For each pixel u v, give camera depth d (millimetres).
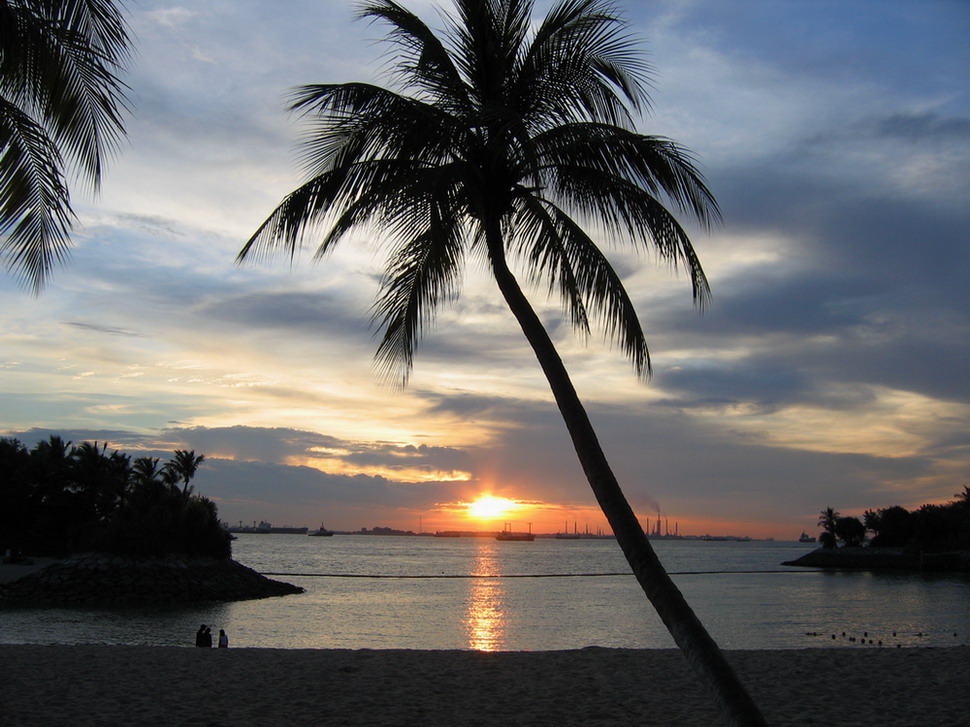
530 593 73250
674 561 189875
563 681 10961
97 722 8562
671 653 13359
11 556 67688
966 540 122875
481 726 8594
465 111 9180
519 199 9508
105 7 8617
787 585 91375
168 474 77625
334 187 8953
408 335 10438
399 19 9195
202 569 61906
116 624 41938
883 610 57312
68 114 8930
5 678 10773
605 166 9102
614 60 9359
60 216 8797
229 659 12648
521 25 9289
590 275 9203
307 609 52719
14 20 8047
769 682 11031
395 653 13398
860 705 9656
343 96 8516
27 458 79062
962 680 11094
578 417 7539
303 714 9047
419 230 9711
